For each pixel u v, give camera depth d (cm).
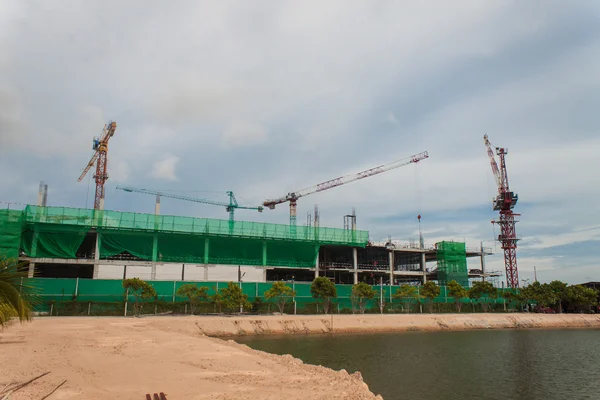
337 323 8062
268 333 7194
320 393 1919
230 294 8175
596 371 4434
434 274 13825
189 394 1866
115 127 16712
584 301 12056
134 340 3741
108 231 9775
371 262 13725
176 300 8862
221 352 3206
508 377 4094
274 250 11612
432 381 3831
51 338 3703
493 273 14600
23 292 2698
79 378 2072
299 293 10012
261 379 2227
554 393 3528
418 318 9062
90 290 8231
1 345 3139
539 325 10125
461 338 7244
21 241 9200
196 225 10606
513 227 15662
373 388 3512
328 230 12138
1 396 1662
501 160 16325
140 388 1939
